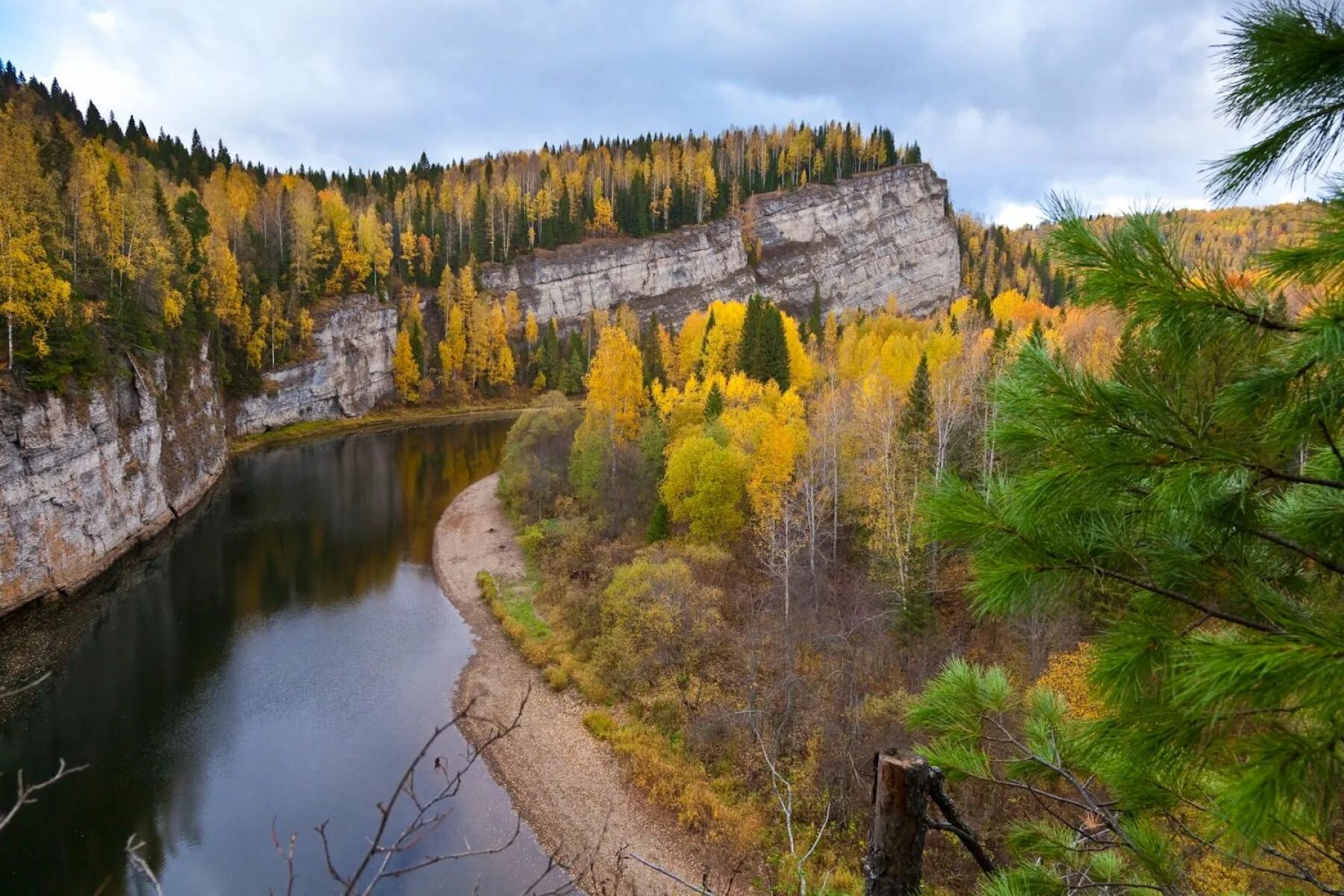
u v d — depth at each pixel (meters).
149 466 43.78
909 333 71.44
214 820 20.00
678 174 127.12
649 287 118.12
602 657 26.62
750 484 31.81
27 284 33.69
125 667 27.94
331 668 28.14
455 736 23.70
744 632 25.12
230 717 24.75
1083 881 4.52
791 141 141.75
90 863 18.53
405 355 89.81
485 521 45.75
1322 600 3.07
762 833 18.38
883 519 25.92
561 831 19.64
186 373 54.81
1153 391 2.84
